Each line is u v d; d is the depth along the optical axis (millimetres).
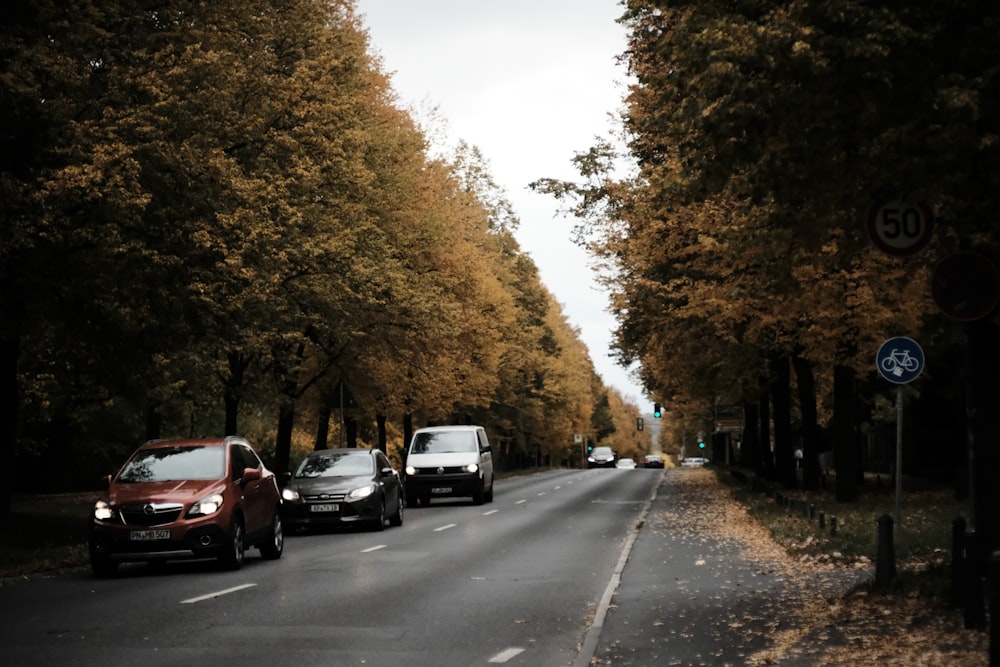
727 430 68562
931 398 47750
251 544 18344
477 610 12672
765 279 15070
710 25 11266
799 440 76062
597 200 28078
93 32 19703
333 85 29516
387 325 36531
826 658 8852
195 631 11141
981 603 9523
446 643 10477
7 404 22328
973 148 10297
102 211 19219
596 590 14477
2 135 18125
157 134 19953
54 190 17906
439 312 37281
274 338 31047
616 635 10641
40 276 19438
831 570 15719
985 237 11000
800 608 11852
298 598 13742
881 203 11258
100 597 14039
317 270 30016
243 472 18281
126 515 16859
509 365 70375
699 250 23891
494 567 17359
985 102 10102
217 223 21703
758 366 35406
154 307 21031
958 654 8500
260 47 27141
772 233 12836
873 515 23609
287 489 25844
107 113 19484
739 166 11977
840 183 11516
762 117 11000
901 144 10570
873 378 40562
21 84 17781
